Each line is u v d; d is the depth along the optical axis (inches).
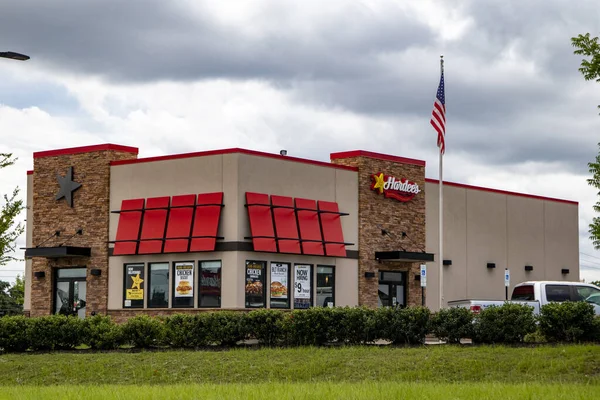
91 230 1587.1
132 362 1017.5
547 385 730.2
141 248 1492.4
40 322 1162.6
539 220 2014.0
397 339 1089.4
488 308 1061.1
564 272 2069.4
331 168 1572.3
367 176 1627.7
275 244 1441.9
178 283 1465.3
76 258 1601.9
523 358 916.0
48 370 1002.1
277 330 1114.1
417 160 1723.7
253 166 1448.1
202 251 1433.3
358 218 1609.3
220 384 814.5
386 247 1642.5
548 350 951.6
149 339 1139.9
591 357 903.7
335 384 778.8
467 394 657.0
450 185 1806.1
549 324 1048.2
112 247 1561.3
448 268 1777.8
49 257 1636.3
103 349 1151.6
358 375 903.1
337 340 1106.1
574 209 2117.4
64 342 1160.2
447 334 1074.7
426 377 880.9
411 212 1701.5
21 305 2522.1
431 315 1096.8
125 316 1521.9
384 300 1644.9
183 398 652.7
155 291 1497.3
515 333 1038.4
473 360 919.7
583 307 1045.2
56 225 1636.3
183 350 1114.1
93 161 1600.6
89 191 1599.4
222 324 1128.2
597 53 1020.5
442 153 1504.7
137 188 1541.6
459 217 1817.2
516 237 1947.6
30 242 1707.7
